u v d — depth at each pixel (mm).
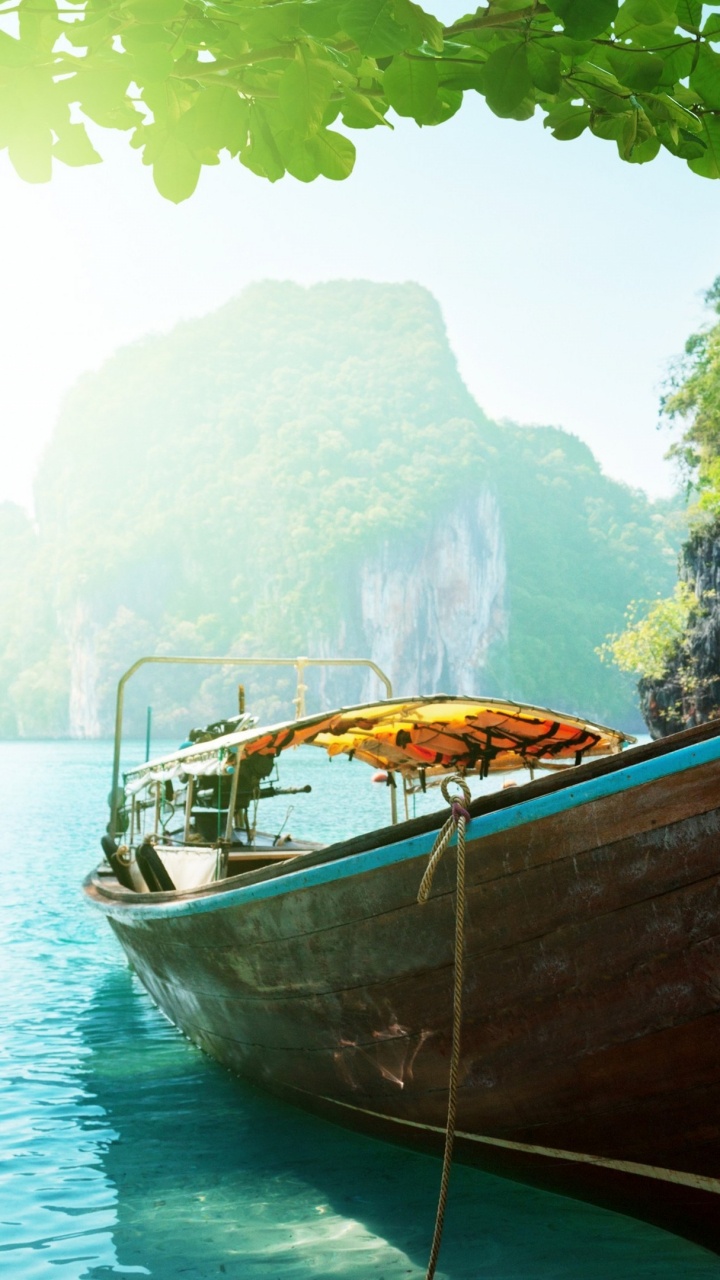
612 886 3736
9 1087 6203
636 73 2160
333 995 4680
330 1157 4938
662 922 3664
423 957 4234
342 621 163500
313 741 7184
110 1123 5527
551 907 3877
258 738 6137
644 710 45531
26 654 189750
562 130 2424
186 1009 6527
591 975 3848
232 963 5266
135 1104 5852
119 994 8984
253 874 4980
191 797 7637
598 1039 3889
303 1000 4875
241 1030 5656
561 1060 3996
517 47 2092
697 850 3559
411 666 165375
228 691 160375
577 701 175125
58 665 180250
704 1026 3668
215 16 2023
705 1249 3916
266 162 2350
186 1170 4801
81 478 199750
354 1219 4203
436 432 188500
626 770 3652
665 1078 3791
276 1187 4555
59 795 46344
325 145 2324
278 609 164125
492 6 2049
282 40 2053
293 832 22688
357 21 1915
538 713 6266
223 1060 6438
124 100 2277
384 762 7484
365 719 6195
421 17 1912
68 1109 5773
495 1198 4371
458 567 170125
